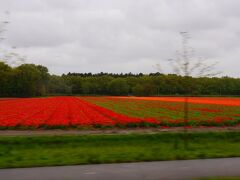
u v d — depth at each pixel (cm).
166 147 2452
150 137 2886
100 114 5147
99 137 2823
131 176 1460
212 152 2139
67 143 2664
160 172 1538
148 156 1977
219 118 4316
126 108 7244
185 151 2195
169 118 4700
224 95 16938
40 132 3375
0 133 3288
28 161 1870
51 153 2203
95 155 2052
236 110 6359
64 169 1645
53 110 6103
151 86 19050
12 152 2255
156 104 8994
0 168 1692
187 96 2330
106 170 1603
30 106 7481
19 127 3700
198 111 6222
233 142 2809
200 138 2928
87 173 1540
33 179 1434
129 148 2438
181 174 1490
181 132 3181
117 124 3831
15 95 16938
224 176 1431
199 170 1576
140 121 3953
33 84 17438
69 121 4022
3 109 6362
